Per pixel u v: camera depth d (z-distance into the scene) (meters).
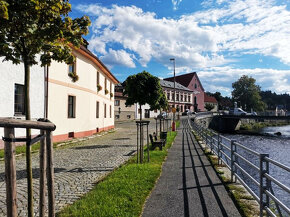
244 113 57.78
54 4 2.40
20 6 2.20
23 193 4.66
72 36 2.69
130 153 9.48
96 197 4.20
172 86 60.09
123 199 4.08
